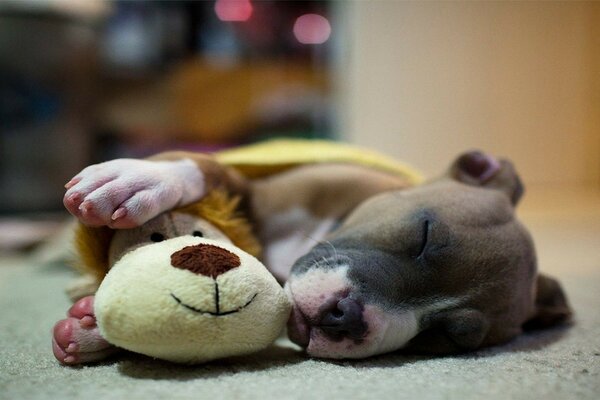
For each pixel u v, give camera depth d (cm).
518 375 34
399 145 119
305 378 33
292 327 37
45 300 55
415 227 39
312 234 50
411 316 37
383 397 30
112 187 35
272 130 136
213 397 29
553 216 110
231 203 42
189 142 137
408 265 38
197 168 41
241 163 51
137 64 136
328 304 36
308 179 51
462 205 42
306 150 56
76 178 35
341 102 122
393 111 118
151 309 31
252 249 42
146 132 136
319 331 36
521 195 48
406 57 117
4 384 31
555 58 122
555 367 36
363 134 118
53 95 102
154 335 31
